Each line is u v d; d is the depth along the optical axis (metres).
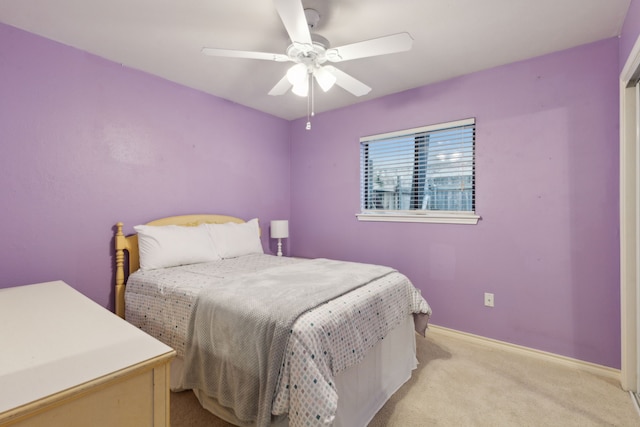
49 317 1.17
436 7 1.73
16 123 1.98
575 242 2.19
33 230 2.06
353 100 3.26
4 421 0.58
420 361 2.31
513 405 1.79
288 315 1.35
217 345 1.53
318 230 3.70
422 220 2.88
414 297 2.19
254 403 1.36
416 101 2.91
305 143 3.82
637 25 1.58
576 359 2.20
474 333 2.63
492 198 2.52
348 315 1.53
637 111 1.83
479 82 2.56
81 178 2.26
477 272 2.61
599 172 2.10
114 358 0.81
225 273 2.18
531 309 2.37
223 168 3.23
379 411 1.74
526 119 2.36
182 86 2.86
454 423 1.64
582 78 2.15
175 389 1.80
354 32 1.97
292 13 1.38
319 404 1.17
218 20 1.87
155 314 1.96
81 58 2.24
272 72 2.61
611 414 1.70
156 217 2.70
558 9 1.75
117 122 2.44
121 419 0.76
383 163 3.24
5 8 1.77
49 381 0.69
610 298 2.08
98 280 2.36
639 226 1.83
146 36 2.07
